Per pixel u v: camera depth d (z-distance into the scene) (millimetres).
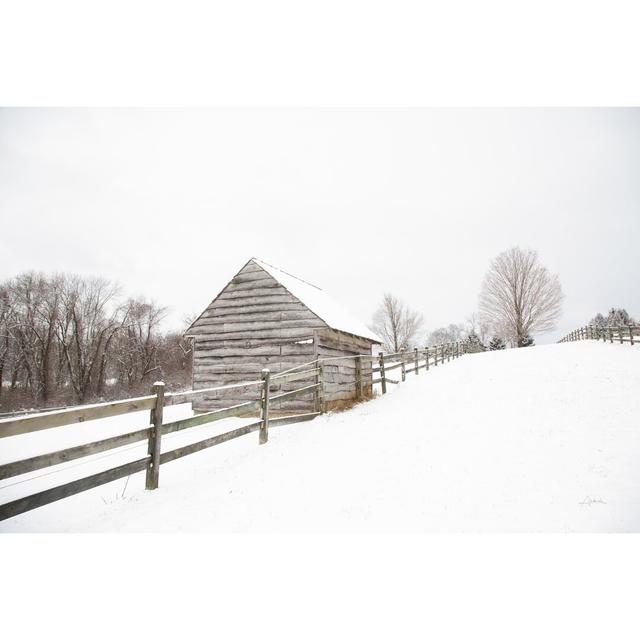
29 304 41500
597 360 15953
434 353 22500
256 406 7820
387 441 7578
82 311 45938
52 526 4898
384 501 4883
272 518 4574
